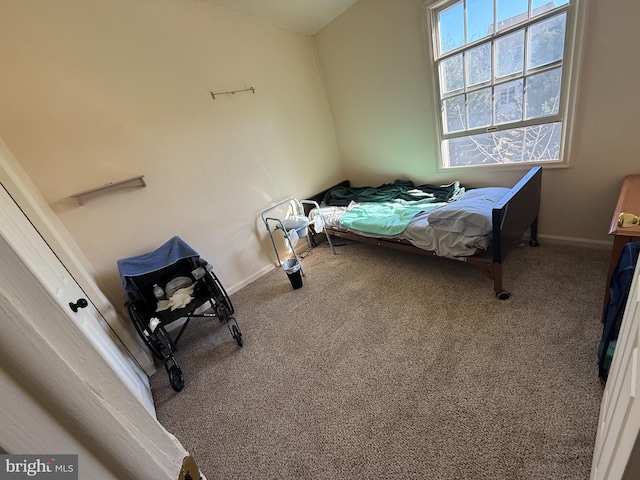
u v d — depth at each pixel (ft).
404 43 8.30
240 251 9.37
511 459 3.53
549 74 6.49
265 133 9.47
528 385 4.31
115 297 7.03
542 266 6.90
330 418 4.57
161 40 7.04
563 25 5.97
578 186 6.88
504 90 7.27
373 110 10.09
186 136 7.77
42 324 0.90
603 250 6.99
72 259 5.32
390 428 4.20
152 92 7.08
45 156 5.93
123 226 7.02
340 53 9.86
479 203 6.47
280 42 9.37
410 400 4.53
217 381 5.84
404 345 5.61
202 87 7.88
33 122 5.74
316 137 11.07
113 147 6.68
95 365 1.04
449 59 7.82
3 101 5.44
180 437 4.82
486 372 4.67
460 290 6.79
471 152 8.57
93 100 6.32
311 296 8.06
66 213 6.26
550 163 7.06
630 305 2.64
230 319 7.14
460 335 5.51
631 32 5.24
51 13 5.67
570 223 7.34
